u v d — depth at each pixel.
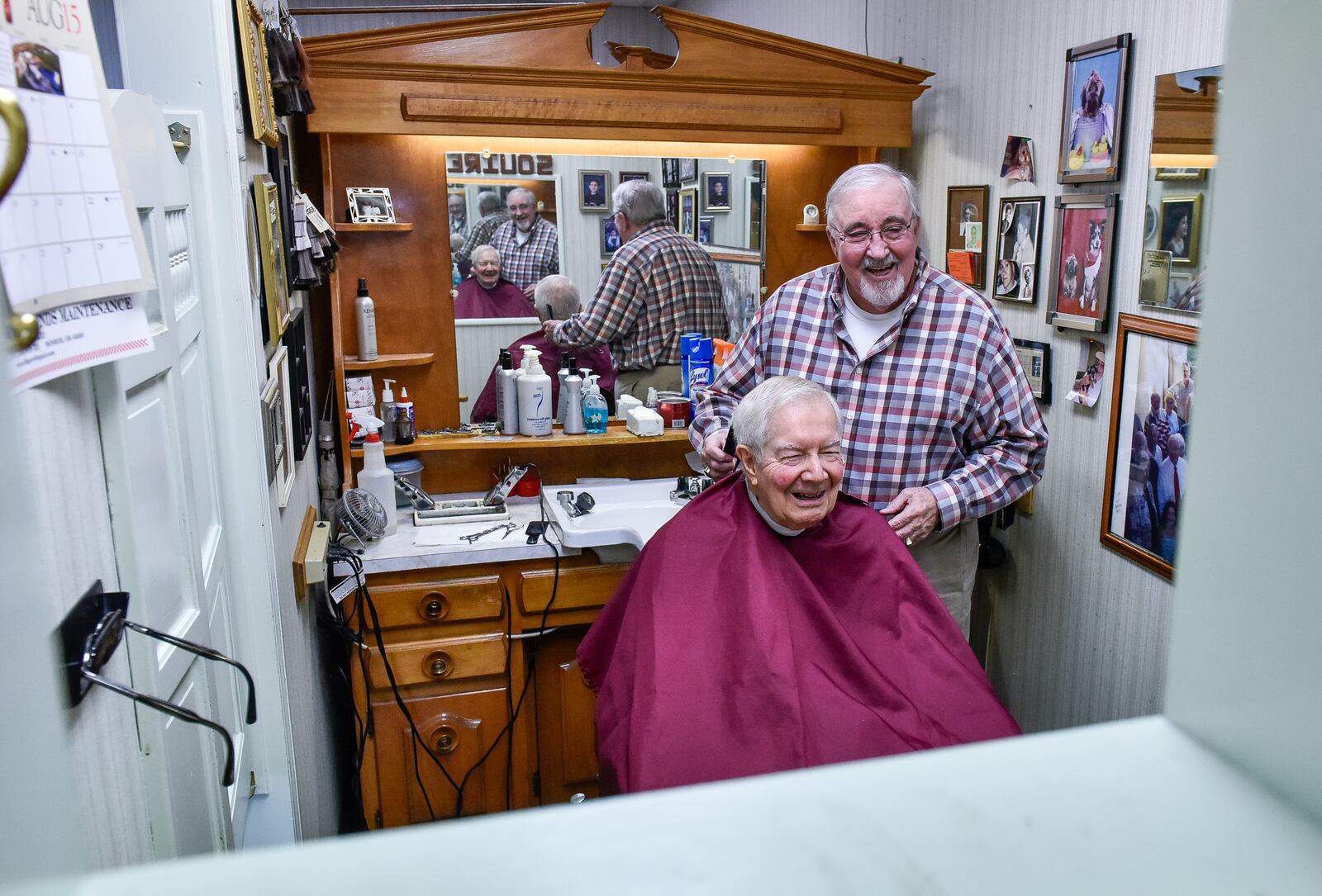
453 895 0.23
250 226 1.63
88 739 0.77
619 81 2.55
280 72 1.95
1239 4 0.26
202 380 1.48
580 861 0.24
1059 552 2.33
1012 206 2.40
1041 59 2.26
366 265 2.61
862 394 2.13
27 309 0.64
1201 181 1.81
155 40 1.45
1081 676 2.27
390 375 2.67
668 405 2.84
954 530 2.17
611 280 2.78
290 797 1.67
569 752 2.58
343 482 2.58
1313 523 0.25
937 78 2.72
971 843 0.25
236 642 1.61
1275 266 0.26
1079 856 0.25
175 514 1.15
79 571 0.79
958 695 1.55
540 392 2.66
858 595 1.65
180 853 1.04
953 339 2.07
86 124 0.79
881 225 1.98
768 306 2.27
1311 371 0.25
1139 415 2.01
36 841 0.28
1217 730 0.28
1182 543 0.30
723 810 0.26
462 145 2.61
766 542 1.65
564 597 2.44
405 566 2.31
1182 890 0.24
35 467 0.68
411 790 2.46
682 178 2.78
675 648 1.53
